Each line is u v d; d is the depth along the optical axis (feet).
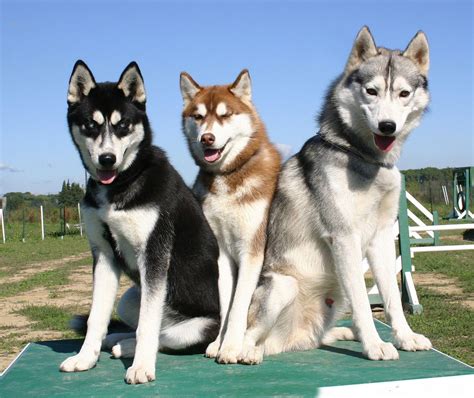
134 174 5.37
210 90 6.34
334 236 5.50
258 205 5.83
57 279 16.52
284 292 5.66
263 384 4.91
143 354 5.11
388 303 5.78
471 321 9.27
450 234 24.62
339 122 5.58
